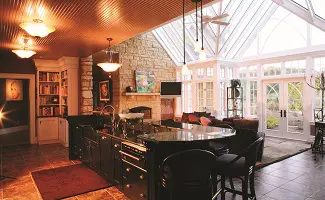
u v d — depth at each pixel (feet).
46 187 12.17
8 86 31.14
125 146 10.14
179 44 31.50
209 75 29.68
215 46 27.02
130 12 11.07
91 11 10.82
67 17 11.58
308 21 20.36
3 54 21.54
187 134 9.18
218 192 9.02
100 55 28.02
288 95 24.75
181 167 6.72
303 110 23.30
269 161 16.05
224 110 29.04
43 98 24.31
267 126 26.63
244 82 28.71
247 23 26.45
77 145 17.19
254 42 27.84
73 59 22.27
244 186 8.13
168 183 7.08
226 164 8.27
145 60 30.14
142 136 8.73
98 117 17.97
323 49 21.59
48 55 21.54
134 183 9.54
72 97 22.39
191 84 32.35
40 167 15.81
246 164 8.00
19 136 28.14
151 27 13.39
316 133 19.22
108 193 11.40
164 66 32.12
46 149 21.35
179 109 33.99
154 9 10.78
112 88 29.12
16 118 32.32
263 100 26.91
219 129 10.87
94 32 14.29
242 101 26.63
